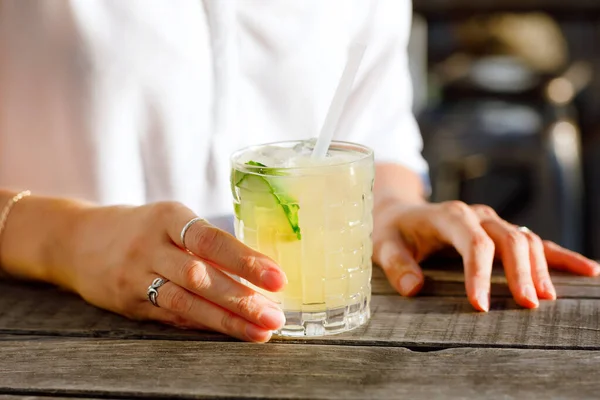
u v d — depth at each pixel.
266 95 0.98
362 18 1.02
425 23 2.04
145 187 0.97
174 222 0.73
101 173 0.95
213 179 0.98
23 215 0.81
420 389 0.65
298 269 0.70
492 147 1.79
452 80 1.95
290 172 0.68
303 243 0.70
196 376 0.67
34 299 0.79
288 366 0.68
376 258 0.84
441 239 0.81
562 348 0.69
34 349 0.71
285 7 0.96
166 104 0.94
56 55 0.92
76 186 0.95
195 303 0.72
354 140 1.01
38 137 0.94
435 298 0.78
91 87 0.93
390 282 0.80
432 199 1.82
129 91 0.93
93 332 0.73
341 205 0.70
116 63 0.93
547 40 2.01
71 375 0.68
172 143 0.95
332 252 0.71
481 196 1.82
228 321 0.71
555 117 1.83
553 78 1.91
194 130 0.96
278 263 0.70
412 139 1.03
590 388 0.64
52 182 0.95
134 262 0.74
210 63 0.95
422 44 2.03
